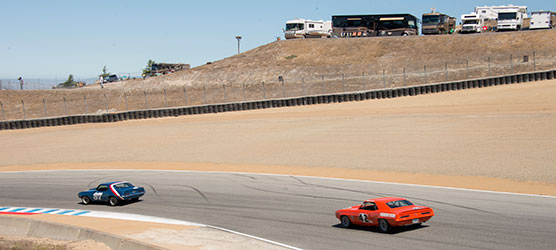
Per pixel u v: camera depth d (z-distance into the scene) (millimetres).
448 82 64000
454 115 46594
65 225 19141
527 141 33312
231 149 42031
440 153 32812
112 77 102062
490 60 74750
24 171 39531
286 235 17438
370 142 39000
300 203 22656
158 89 83625
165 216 21750
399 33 88000
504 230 16531
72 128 64000
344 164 32344
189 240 17375
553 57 70375
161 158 41000
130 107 77125
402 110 54000
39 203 26594
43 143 54875
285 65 86188
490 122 41219
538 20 83750
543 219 17656
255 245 16281
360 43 88812
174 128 56375
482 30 90688
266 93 76625
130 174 34656
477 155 31141
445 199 21797
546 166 26797
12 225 20984
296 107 65062
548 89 54500
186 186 28797
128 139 52281
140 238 18031
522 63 70500
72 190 29891
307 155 36500
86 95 83438
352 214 17906
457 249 14773
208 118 62281
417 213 17000
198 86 83062
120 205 24797
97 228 20250
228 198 24734
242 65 89312
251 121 56344
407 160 31766
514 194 22016
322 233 17484
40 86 101812
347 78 77062
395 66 79000
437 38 85125
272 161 35531
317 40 93375
